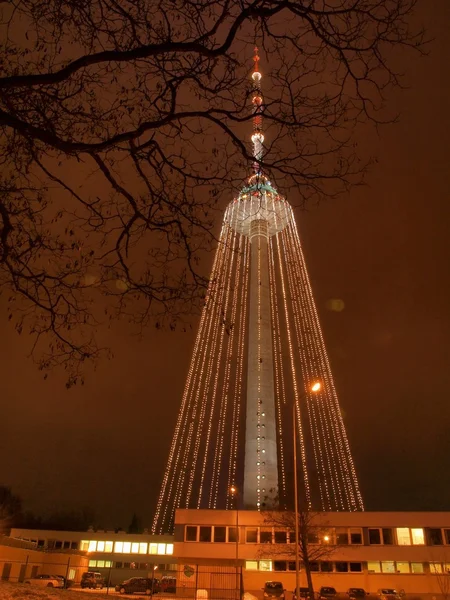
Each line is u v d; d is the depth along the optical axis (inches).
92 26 284.4
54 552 2111.2
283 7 269.7
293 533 1742.1
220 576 1620.3
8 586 544.1
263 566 1700.3
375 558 1707.7
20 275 304.2
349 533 1752.0
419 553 1711.4
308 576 1492.4
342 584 1681.8
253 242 2910.9
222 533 1755.7
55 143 271.1
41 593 528.1
